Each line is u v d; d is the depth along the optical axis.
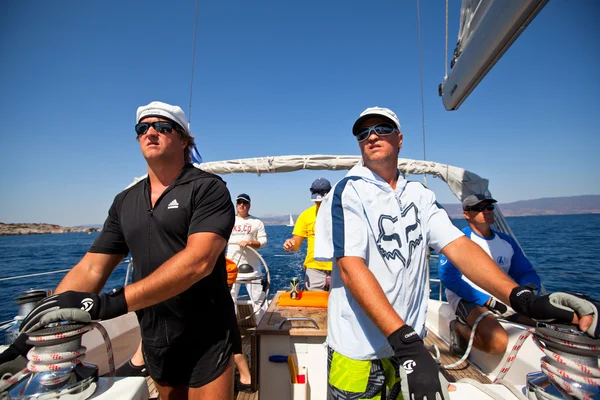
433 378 0.77
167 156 1.29
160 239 1.23
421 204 1.29
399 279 1.17
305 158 3.88
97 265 1.30
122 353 2.48
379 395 1.18
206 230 1.12
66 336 0.81
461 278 2.38
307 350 2.00
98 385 0.91
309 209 3.71
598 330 0.77
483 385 1.15
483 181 3.24
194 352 1.25
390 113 1.23
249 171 3.97
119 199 1.36
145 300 0.94
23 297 1.42
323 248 1.16
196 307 1.24
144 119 1.29
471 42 2.10
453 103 2.69
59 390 0.79
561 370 0.82
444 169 3.39
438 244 1.24
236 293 3.05
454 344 2.53
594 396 0.77
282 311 2.33
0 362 0.89
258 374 2.18
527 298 0.93
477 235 2.66
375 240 1.17
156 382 1.33
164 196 1.24
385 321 0.91
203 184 1.21
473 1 2.24
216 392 1.24
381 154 1.24
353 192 1.17
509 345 2.02
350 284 1.03
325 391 1.98
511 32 1.66
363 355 1.16
